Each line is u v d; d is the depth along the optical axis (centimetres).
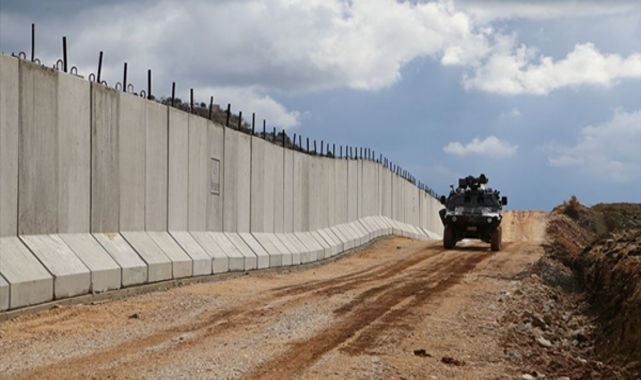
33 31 1549
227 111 2581
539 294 1975
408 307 1580
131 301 1617
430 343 1201
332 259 3381
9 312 1322
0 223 1404
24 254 1432
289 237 3075
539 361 1112
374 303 1627
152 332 1221
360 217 4372
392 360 1055
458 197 3703
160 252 1958
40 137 1533
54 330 1220
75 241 1634
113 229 1825
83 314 1395
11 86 1440
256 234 2752
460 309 1585
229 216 2541
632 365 1080
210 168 2397
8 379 865
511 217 7431
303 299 1680
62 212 1611
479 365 1063
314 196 3478
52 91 1575
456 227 3622
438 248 3756
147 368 938
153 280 1869
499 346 1209
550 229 5912
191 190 2258
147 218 1995
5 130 1420
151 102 2019
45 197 1548
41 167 1534
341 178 3959
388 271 2528
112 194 1819
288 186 3128
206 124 2370
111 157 1814
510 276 2341
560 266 2653
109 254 1722
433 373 992
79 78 1678
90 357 1001
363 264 3153
